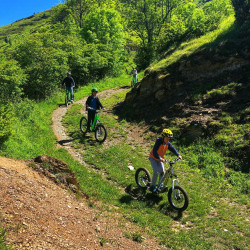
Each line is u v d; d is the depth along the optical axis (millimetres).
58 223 3938
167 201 6098
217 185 7172
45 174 5355
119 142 10469
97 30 37625
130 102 14852
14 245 2924
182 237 4770
